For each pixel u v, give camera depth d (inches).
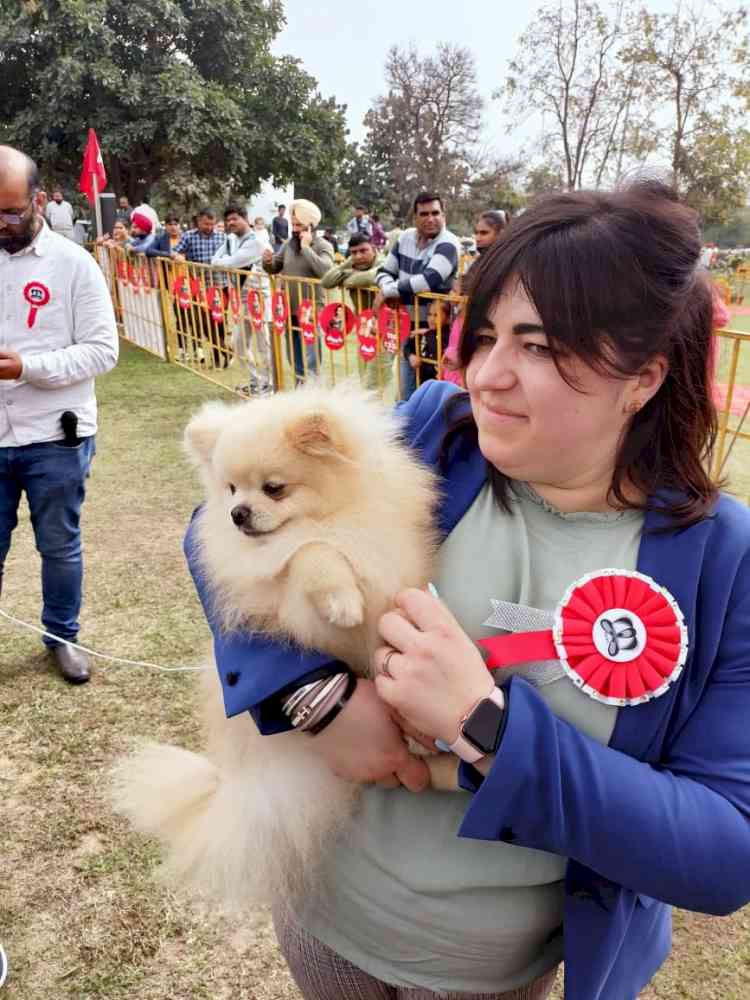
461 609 47.1
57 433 138.3
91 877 106.7
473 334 44.0
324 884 52.2
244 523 56.5
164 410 355.6
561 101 1012.5
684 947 98.3
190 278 420.8
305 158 1222.3
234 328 389.4
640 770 39.3
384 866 48.6
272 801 54.4
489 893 46.9
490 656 43.8
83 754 130.6
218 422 68.2
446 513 51.6
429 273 233.6
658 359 40.6
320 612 51.6
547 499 46.6
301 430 57.0
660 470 44.2
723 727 40.9
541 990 52.9
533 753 38.3
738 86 912.3
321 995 55.4
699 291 41.4
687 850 37.3
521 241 40.1
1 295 130.6
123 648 163.0
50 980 92.6
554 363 39.4
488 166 1910.7
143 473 271.3
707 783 40.2
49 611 152.7
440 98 1982.0
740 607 41.9
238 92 1166.3
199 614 177.6
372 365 268.7
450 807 47.8
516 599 46.2
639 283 38.2
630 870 38.0
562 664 42.6
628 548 44.4
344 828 51.3
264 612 54.1
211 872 57.5
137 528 225.3
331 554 53.6
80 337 137.8
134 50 1062.4
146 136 1027.3
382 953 50.3
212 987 91.9
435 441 56.2
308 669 47.9
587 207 39.9
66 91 991.0
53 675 152.7
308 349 331.0
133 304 519.5
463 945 47.8
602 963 44.5
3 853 110.3
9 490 142.0
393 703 41.1
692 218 41.1
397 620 42.5
